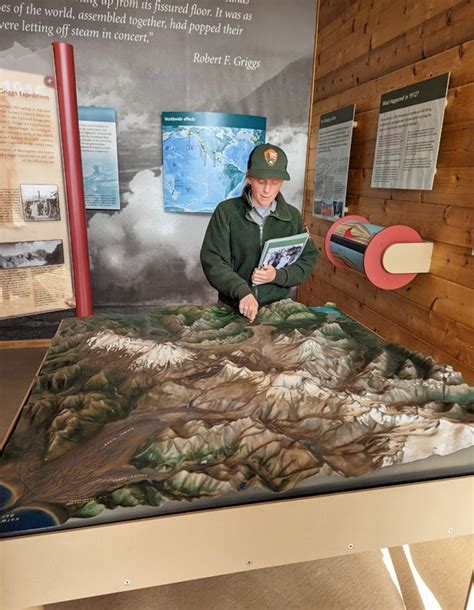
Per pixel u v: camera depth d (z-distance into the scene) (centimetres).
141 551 79
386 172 241
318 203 333
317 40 329
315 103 338
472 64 180
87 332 147
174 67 321
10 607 76
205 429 95
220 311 174
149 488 81
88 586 79
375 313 263
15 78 172
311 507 84
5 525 74
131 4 304
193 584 148
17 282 191
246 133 339
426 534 93
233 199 189
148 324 159
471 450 93
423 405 108
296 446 91
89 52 310
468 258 187
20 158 180
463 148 187
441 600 143
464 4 184
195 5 310
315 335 150
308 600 143
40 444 94
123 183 338
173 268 362
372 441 93
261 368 126
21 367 306
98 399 108
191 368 124
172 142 332
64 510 76
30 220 187
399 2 228
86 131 322
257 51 327
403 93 222
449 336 201
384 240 210
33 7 297
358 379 121
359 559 160
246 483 82
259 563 86
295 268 191
